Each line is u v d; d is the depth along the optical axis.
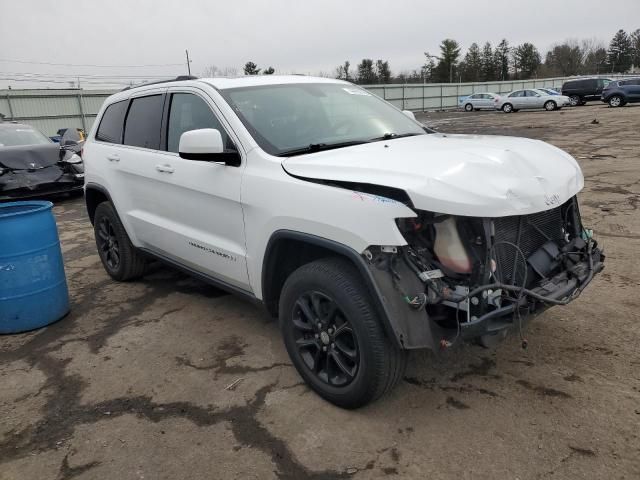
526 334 3.65
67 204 10.02
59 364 3.67
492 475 2.41
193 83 3.89
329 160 2.94
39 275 4.14
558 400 2.92
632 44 97.56
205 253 3.76
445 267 2.64
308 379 3.10
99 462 2.65
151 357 3.70
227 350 3.74
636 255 5.05
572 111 29.80
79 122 29.19
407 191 2.47
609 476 2.36
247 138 3.31
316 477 2.48
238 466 2.58
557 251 2.98
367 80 84.56
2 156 9.52
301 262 3.28
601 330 3.65
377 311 2.58
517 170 2.74
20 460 2.70
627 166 9.99
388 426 2.80
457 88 49.69
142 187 4.36
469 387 3.10
